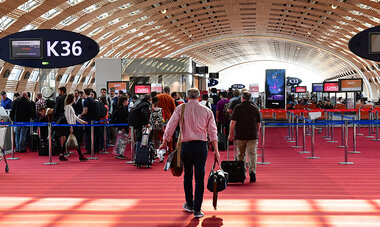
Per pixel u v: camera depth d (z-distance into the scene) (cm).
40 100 1267
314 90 3453
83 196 619
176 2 3925
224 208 538
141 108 918
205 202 573
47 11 3114
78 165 951
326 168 876
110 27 4197
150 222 476
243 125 709
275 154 1127
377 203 558
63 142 1020
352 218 485
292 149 1246
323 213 509
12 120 1196
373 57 1102
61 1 3020
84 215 510
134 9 3772
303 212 514
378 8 3519
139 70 2405
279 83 2072
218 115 1231
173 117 494
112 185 706
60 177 791
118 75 2417
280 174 804
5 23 3167
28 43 1115
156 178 774
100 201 584
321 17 4753
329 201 572
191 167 509
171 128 494
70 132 996
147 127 906
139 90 2042
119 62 2422
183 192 644
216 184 489
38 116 1268
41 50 1113
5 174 830
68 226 464
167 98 1046
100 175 811
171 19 4609
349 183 707
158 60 2403
